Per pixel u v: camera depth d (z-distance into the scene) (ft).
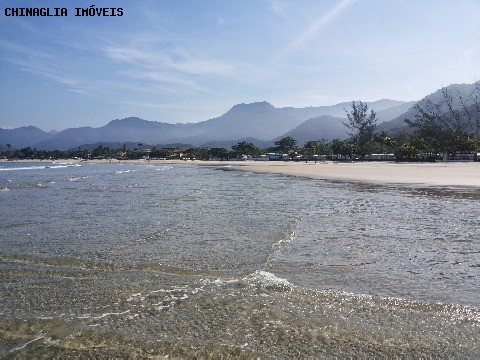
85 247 35.91
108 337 17.40
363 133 590.55
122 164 504.84
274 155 531.50
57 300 22.15
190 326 18.37
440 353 15.53
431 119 533.14
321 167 261.65
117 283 25.16
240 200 77.36
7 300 22.20
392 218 52.08
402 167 232.73
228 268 28.71
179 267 28.96
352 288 23.98
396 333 17.35
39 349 16.39
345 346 16.17
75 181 154.61
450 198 76.23
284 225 47.03
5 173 249.96
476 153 333.21
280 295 22.54
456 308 20.42
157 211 61.26
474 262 30.14
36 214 58.59
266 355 15.52
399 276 26.55
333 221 49.96
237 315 19.58
